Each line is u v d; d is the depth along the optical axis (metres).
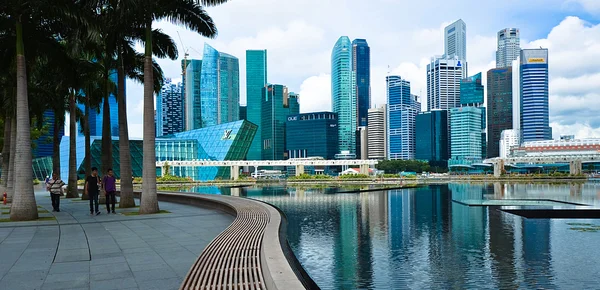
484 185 70.38
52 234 14.06
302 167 131.62
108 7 20.61
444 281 11.01
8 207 25.50
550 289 10.29
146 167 20.92
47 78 25.45
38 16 18.92
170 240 12.87
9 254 10.62
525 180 98.38
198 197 26.09
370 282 10.97
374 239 16.84
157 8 20.28
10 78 26.03
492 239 16.72
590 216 23.70
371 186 67.81
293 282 6.12
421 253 14.23
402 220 22.50
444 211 26.80
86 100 32.31
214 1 20.25
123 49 25.28
